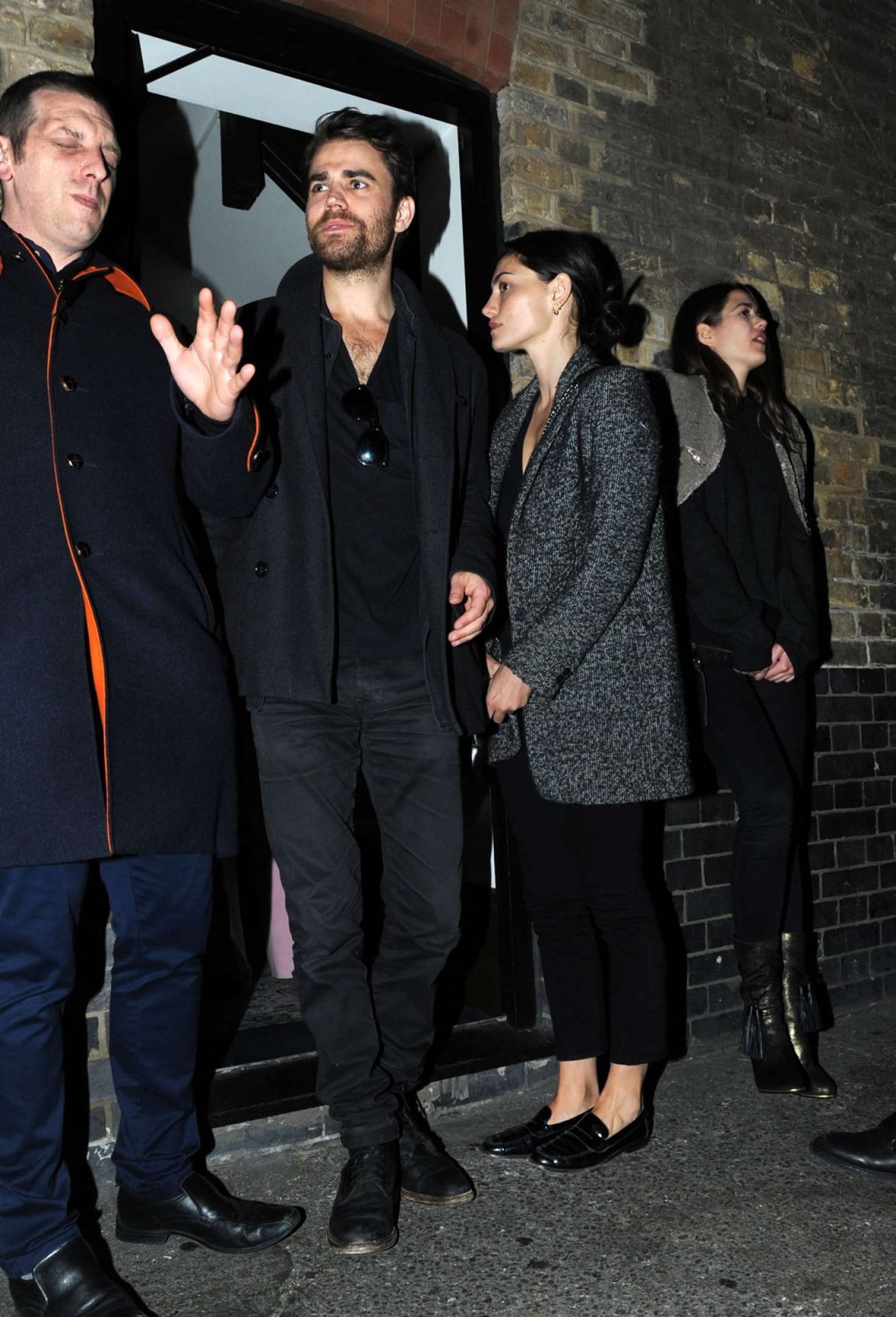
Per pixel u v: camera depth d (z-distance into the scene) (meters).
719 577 2.67
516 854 2.84
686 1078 2.82
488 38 2.90
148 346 1.85
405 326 2.14
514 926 2.83
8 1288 1.79
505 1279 1.79
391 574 2.06
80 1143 2.12
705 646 2.76
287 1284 1.78
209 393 1.69
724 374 2.89
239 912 3.38
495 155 2.99
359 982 1.99
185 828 1.76
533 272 2.34
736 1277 1.80
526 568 2.28
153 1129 1.88
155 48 2.61
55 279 1.76
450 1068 2.55
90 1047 2.15
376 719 2.06
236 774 1.90
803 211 3.63
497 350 2.43
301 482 1.98
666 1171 2.21
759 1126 2.46
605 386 2.20
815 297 3.64
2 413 1.64
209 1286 1.78
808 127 3.68
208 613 1.88
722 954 3.14
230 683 2.12
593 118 3.11
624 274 3.12
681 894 3.06
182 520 1.88
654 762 2.21
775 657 2.75
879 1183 2.15
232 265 4.92
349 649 2.03
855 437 3.71
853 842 3.55
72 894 1.67
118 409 1.76
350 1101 1.97
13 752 1.58
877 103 3.92
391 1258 1.86
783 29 3.63
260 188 3.93
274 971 3.51
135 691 1.71
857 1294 1.74
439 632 2.03
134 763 1.69
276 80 2.77
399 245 3.00
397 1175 2.00
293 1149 2.31
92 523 1.69
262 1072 2.49
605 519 2.12
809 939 3.39
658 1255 1.87
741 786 2.74
